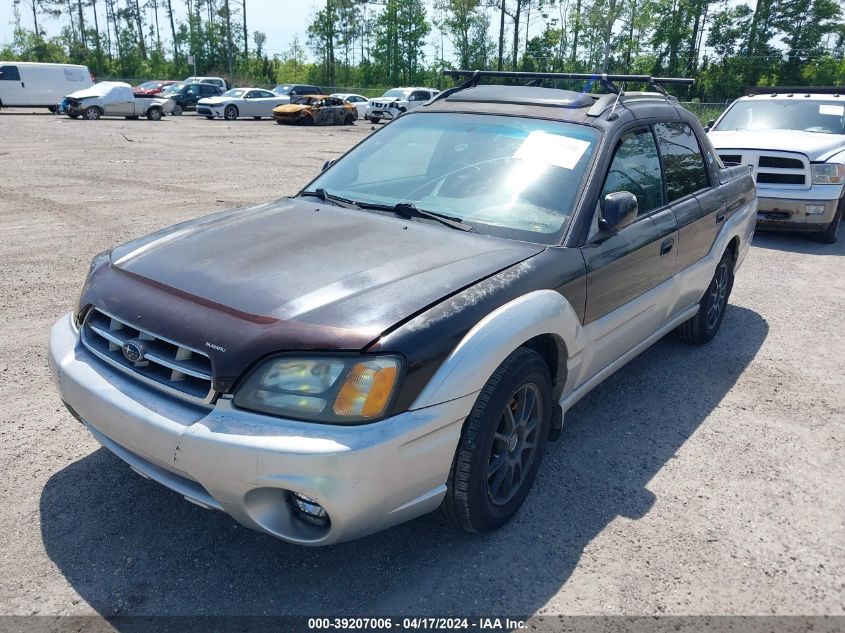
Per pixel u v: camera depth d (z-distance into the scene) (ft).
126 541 9.25
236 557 9.05
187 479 8.18
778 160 28.66
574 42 194.80
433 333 8.07
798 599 8.80
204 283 8.77
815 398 14.80
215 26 243.40
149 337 8.37
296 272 8.93
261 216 11.27
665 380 15.46
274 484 7.36
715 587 8.95
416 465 7.94
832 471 11.89
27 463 10.95
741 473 11.71
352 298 8.32
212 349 7.79
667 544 9.75
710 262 15.51
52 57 228.84
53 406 12.87
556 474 11.42
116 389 8.40
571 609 8.45
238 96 106.52
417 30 239.30
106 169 43.70
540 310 9.29
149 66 244.22
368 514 7.71
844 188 29.27
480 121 12.71
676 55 188.03
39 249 23.81
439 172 12.01
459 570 9.02
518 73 14.64
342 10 240.94
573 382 10.98
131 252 10.05
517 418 9.70
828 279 24.47
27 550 8.99
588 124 12.09
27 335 16.14
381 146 13.20
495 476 9.49
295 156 55.52
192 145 61.87
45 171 41.83
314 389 7.55
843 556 9.66
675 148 14.44
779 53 191.31
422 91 112.78
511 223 10.79
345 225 10.65
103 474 10.75
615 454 12.16
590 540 9.77
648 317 13.21
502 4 204.03
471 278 9.07
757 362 16.70
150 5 290.35
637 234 12.03
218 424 7.59
